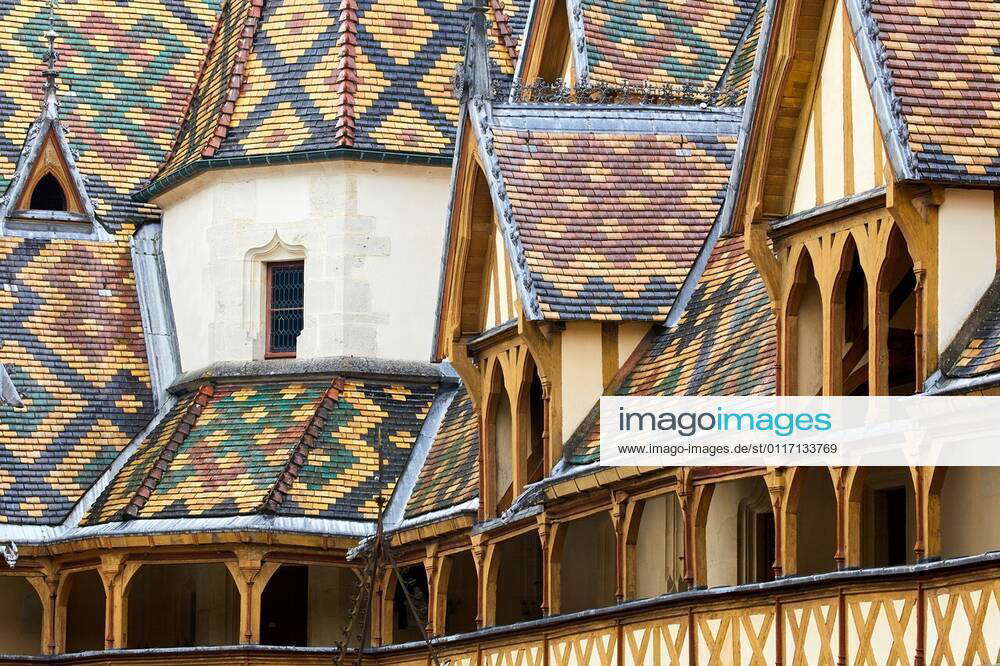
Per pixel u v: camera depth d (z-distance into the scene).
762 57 42.25
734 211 43.09
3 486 62.19
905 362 42.22
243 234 64.12
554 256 50.22
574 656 47.78
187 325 65.44
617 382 49.62
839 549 39.75
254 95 64.19
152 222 67.94
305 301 63.53
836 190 41.19
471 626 58.97
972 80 39.72
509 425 52.88
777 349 42.25
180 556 59.62
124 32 71.50
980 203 39.22
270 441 60.84
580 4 56.72
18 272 66.31
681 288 50.25
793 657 40.00
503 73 64.69
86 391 64.56
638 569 49.84
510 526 51.91
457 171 52.78
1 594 62.69
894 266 39.78
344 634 52.44
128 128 69.69
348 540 58.91
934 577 36.62
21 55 70.38
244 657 58.41
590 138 52.28
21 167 67.38
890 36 40.00
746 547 46.59
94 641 63.47
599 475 46.94
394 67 64.00
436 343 53.94
